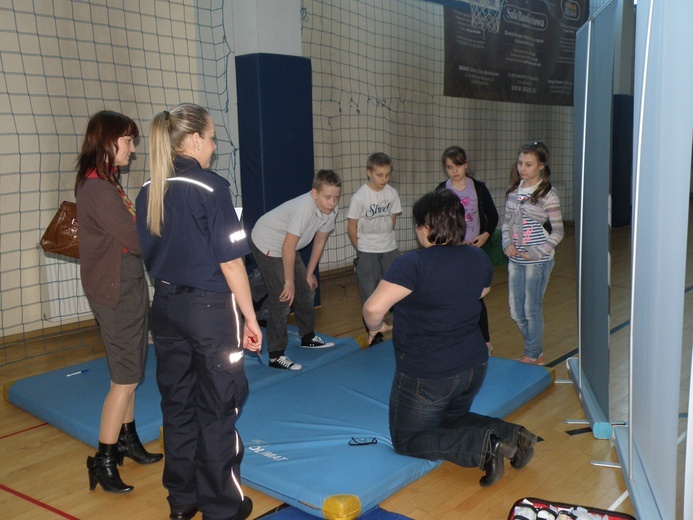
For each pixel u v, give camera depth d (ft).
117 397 8.70
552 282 22.24
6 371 14.21
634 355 8.85
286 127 17.19
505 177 30.04
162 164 6.98
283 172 17.28
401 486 8.54
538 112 31.32
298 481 8.26
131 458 9.70
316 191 11.91
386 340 14.85
